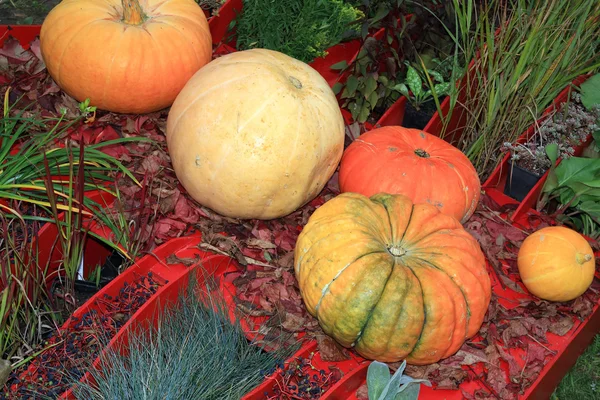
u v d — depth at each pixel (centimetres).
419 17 204
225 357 147
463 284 151
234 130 160
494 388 155
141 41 178
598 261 184
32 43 196
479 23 189
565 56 191
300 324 157
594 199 189
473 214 187
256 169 161
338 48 213
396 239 155
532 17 187
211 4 218
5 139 169
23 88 188
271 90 162
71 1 182
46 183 157
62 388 144
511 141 201
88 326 151
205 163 163
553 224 190
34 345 149
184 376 143
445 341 150
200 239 170
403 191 171
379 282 146
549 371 160
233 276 166
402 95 210
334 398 149
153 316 154
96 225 170
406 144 179
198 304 157
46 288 157
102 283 168
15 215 159
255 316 159
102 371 146
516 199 200
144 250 166
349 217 155
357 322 147
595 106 199
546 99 199
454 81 191
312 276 151
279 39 206
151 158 178
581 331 170
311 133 163
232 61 168
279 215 171
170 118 170
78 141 179
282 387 148
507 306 171
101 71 176
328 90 172
